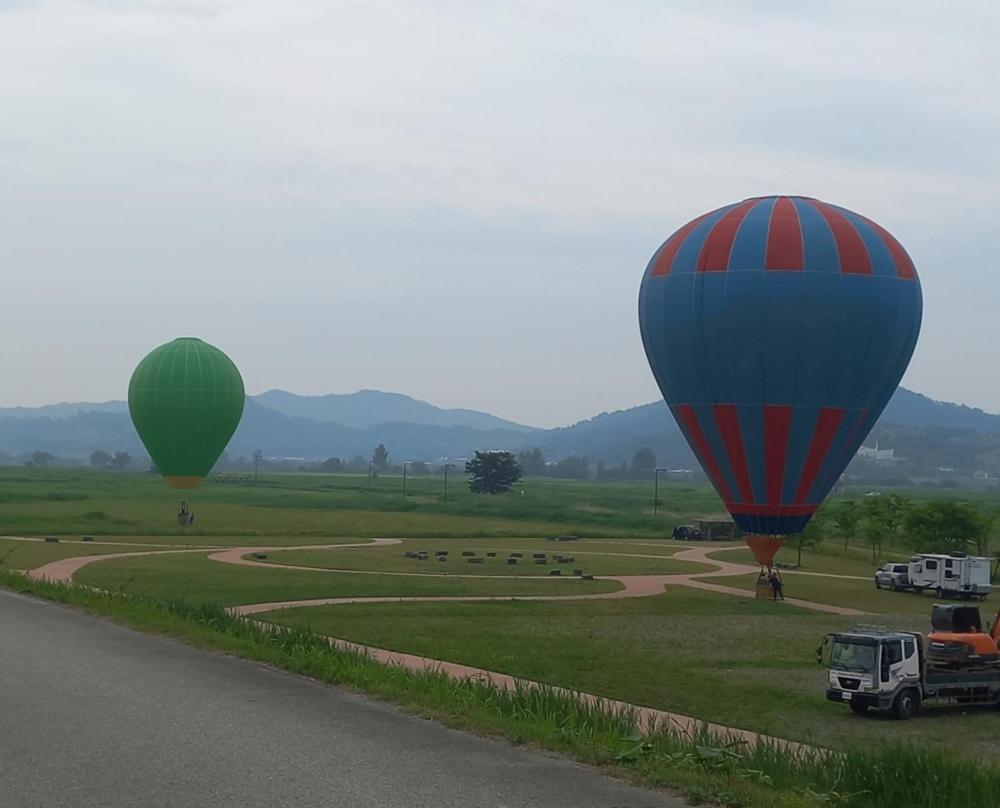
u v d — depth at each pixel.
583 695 29.69
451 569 73.81
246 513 122.31
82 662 25.59
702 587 69.19
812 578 81.56
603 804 15.27
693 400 60.03
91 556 71.00
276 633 31.83
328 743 18.20
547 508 156.25
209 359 119.25
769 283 56.88
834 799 16.72
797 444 58.44
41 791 15.16
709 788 16.08
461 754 17.70
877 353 58.12
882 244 59.00
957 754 24.47
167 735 18.45
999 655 34.38
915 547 97.06
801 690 35.31
